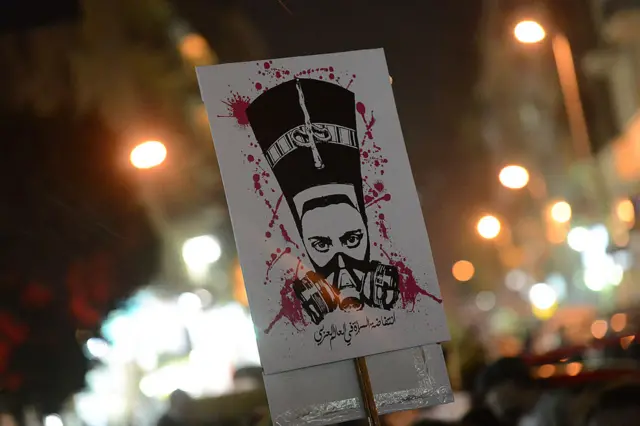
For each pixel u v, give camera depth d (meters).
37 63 5.81
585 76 14.18
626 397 3.33
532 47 13.87
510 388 4.95
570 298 17.12
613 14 12.95
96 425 4.97
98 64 6.68
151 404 5.77
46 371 4.59
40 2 3.64
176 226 7.97
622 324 9.48
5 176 5.08
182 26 8.05
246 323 7.91
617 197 15.54
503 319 15.23
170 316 6.71
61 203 5.20
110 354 5.35
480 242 17.00
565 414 4.18
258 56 7.43
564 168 17.41
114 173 5.88
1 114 5.46
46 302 4.74
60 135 5.66
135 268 5.98
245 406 4.90
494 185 17.42
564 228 16.84
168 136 7.67
